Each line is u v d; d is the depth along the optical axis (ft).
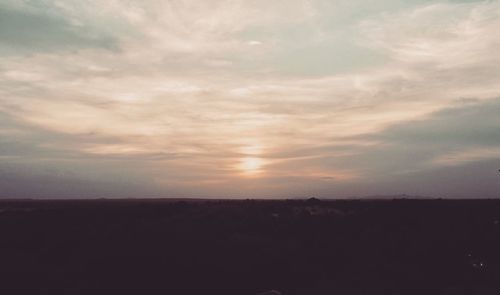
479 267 70.38
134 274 67.67
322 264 75.46
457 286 59.26
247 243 91.40
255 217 143.23
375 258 79.30
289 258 78.54
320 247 90.48
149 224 126.72
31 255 85.35
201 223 130.52
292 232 111.96
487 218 127.24
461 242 90.84
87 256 81.20
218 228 116.67
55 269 71.87
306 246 91.56
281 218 138.82
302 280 65.31
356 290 58.13
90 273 68.90
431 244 89.40
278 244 92.17
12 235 114.52
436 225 116.78
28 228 130.11
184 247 86.69
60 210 216.95
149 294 58.75
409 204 175.11
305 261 76.84
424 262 75.00
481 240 92.53
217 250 84.02
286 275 67.67
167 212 186.70
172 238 96.99
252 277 66.44
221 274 67.67
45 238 106.83
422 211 148.66
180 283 63.36
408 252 82.84
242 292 59.57
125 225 124.06
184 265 72.13
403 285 60.39
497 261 74.90
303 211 154.81
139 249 84.89
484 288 57.98
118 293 59.11
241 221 133.49
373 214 143.54
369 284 60.85
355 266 73.26
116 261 75.72
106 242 94.94
